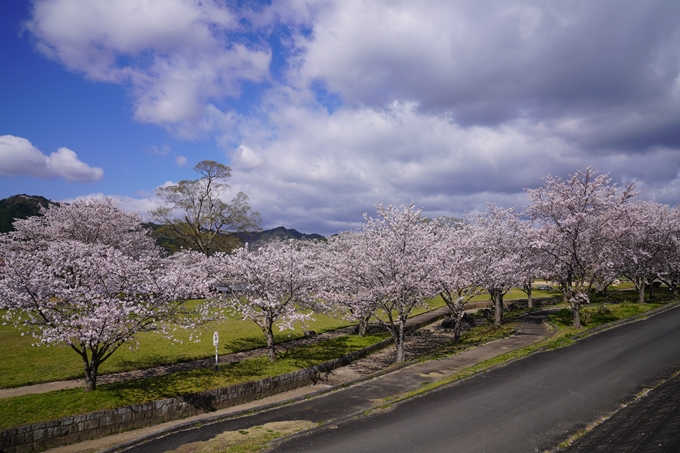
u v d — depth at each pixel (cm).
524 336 2570
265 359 2206
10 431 1204
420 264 2142
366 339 2814
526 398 1412
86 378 1586
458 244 2648
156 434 1327
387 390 1656
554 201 2658
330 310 2538
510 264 2767
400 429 1229
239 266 2211
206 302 2245
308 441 1190
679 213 3788
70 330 1530
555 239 2720
